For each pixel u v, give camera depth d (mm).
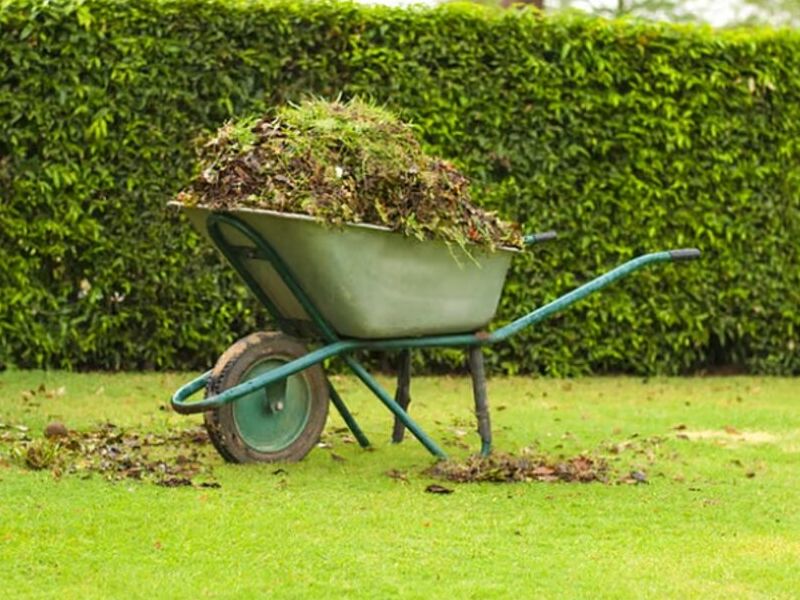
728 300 11695
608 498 6293
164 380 10195
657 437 8227
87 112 10188
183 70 10352
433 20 10797
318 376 7066
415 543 5340
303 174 6492
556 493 6367
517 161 11062
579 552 5305
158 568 4941
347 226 6445
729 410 9594
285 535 5395
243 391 6594
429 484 6523
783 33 11617
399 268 6711
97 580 4801
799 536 5656
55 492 5996
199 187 6688
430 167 6844
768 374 11969
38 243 10258
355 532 5477
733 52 11477
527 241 7465
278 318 7246
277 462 6902
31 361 10477
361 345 6906
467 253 6883
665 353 11664
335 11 10609
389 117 6875
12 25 10047
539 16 11094
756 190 11664
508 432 8344
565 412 9328
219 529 5438
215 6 10383
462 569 5012
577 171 11203
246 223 6539
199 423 8273
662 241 11453
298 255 6520
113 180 10312
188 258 10523
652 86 11312
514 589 4777
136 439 7504
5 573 4855
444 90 10867
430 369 11227
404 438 7895
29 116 10109
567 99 11148
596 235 11281
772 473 7094
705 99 11375
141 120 10320
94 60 10156
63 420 8258
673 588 4828
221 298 10609
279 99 10586
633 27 11250
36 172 10195
